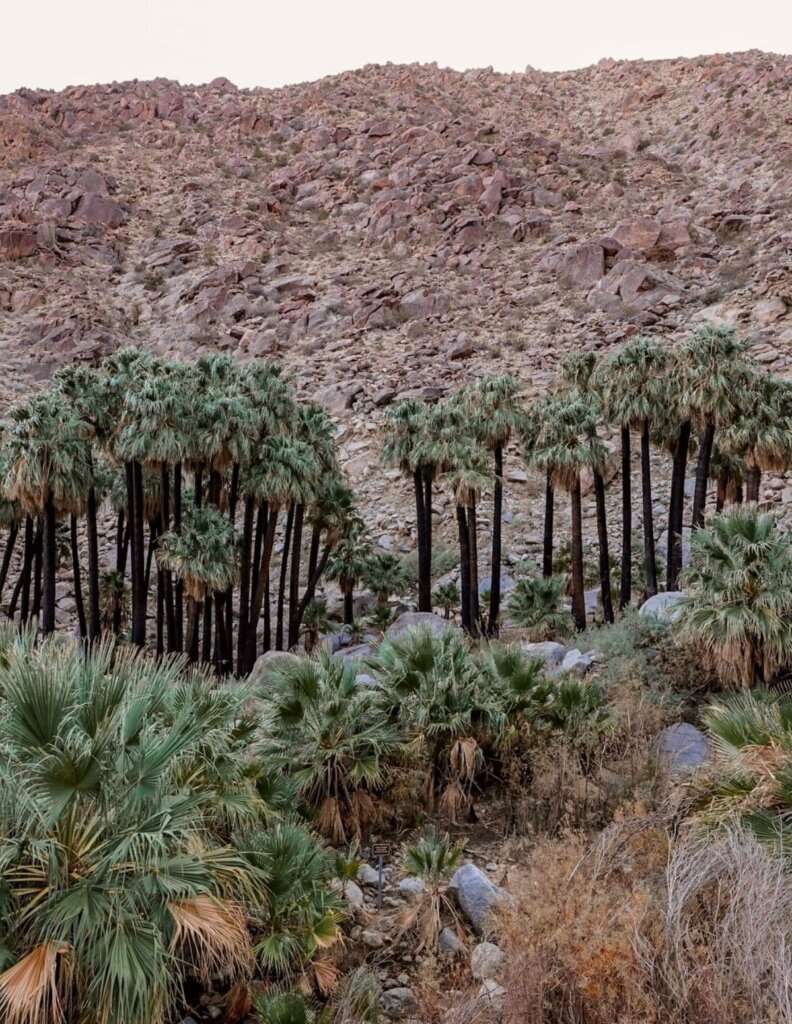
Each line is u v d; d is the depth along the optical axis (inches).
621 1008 176.1
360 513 1475.1
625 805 297.3
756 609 410.0
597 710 372.5
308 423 1043.9
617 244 2110.0
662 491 1371.8
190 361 2015.3
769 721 281.0
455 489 932.6
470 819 333.7
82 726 183.9
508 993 188.1
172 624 944.9
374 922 257.0
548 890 214.5
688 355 861.8
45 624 828.0
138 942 169.0
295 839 244.1
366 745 329.1
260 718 325.7
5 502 1045.2
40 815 170.2
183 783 230.2
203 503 1093.1
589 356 1038.4
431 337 2011.6
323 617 1145.4
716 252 2084.2
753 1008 165.9
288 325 2178.9
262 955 216.1
